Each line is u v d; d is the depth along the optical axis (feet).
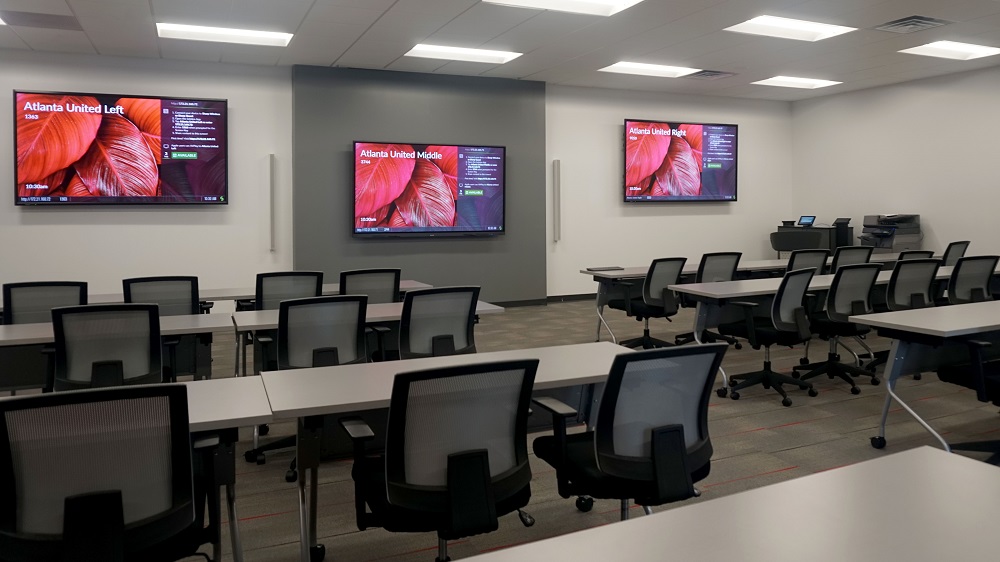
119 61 24.66
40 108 23.45
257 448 12.05
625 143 32.50
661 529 4.31
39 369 13.20
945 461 5.41
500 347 21.93
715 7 19.62
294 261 27.04
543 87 30.68
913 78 30.83
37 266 24.13
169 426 5.83
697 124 33.88
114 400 5.58
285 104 27.02
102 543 5.55
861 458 11.87
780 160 37.19
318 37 22.44
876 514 4.47
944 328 10.52
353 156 27.17
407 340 12.22
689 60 26.58
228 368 19.48
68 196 23.95
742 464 11.64
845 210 34.76
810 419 14.11
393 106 28.04
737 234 36.29
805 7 19.74
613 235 33.35
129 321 11.03
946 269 21.38
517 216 30.55
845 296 15.99
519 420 7.05
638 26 21.54
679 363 7.22
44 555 5.53
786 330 14.96
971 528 4.25
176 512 5.89
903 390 16.16
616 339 22.97
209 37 22.40
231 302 26.63
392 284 16.43
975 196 29.30
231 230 26.50
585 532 4.30
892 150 32.42
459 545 8.95
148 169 24.85
